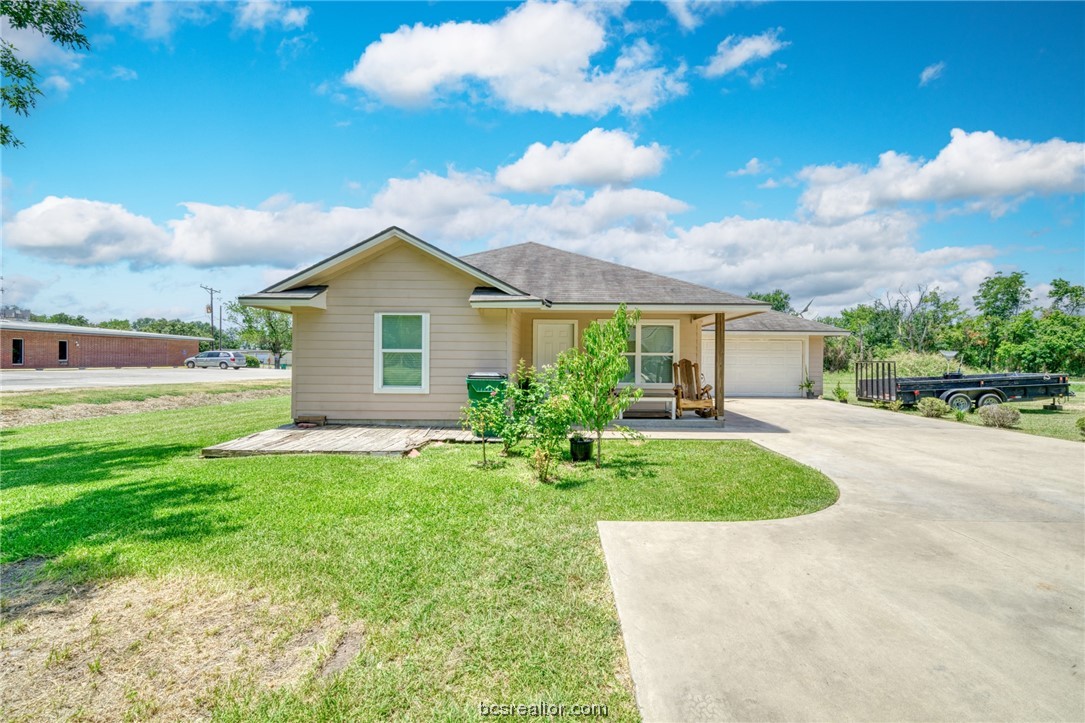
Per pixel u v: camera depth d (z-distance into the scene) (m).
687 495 5.33
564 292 10.94
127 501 5.04
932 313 38.66
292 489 5.50
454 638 2.64
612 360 6.78
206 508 4.80
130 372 34.09
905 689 2.19
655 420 11.29
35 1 8.10
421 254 10.21
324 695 2.20
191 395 18.02
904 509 4.91
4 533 4.16
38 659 2.49
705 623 2.75
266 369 47.41
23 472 6.33
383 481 5.85
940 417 12.91
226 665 2.43
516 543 3.94
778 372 19.52
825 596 3.08
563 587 3.21
